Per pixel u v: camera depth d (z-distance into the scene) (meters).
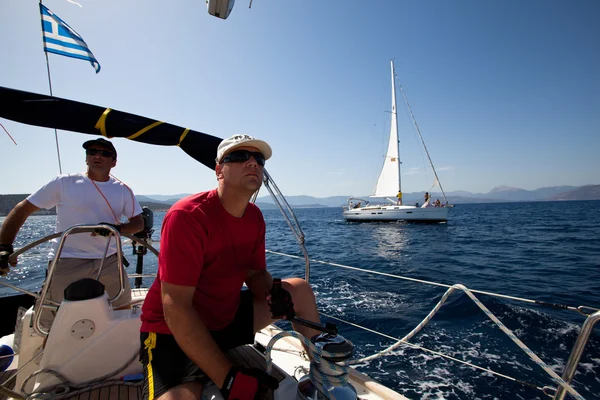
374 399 1.68
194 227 1.33
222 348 1.54
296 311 1.70
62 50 3.45
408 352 4.40
